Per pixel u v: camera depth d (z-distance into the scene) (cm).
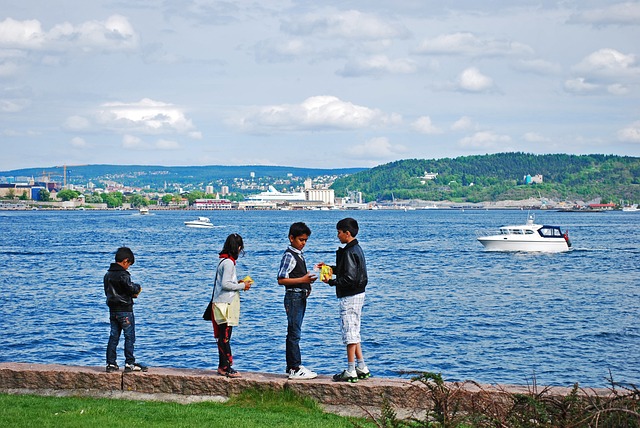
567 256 7425
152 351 2475
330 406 1117
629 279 5128
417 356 2477
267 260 6819
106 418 1047
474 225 17725
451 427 824
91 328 2902
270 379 1157
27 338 2698
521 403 838
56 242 9831
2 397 1162
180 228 15462
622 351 2572
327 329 2859
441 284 4716
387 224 18538
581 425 777
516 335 2855
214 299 1184
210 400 1157
